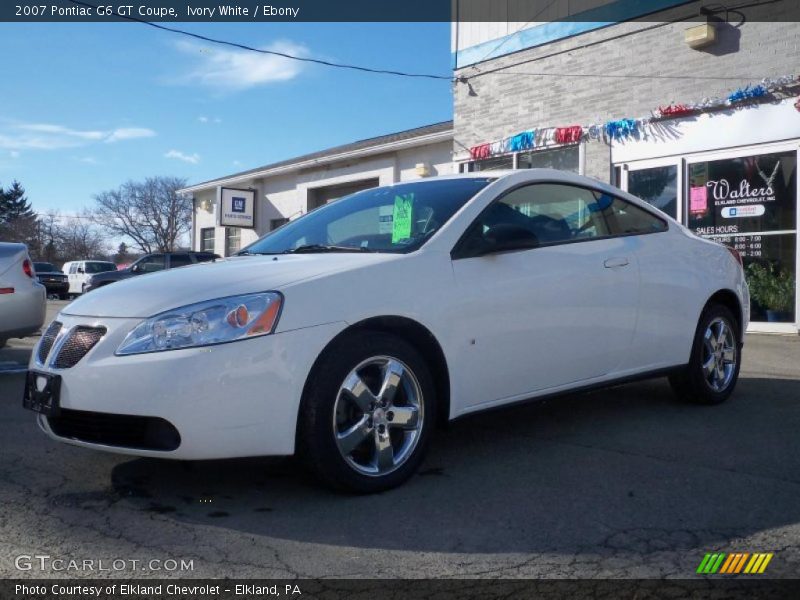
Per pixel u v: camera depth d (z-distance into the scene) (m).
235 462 4.14
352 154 19.31
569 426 4.97
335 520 3.34
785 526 3.26
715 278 5.50
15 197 80.62
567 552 3.01
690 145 10.94
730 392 5.68
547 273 4.36
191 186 27.83
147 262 21.08
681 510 3.45
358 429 3.57
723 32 10.59
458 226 4.13
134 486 3.79
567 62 12.49
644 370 4.96
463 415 4.01
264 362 3.33
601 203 4.98
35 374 3.69
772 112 10.11
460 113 14.34
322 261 3.85
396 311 3.69
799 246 9.88
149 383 3.25
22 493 3.69
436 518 3.36
